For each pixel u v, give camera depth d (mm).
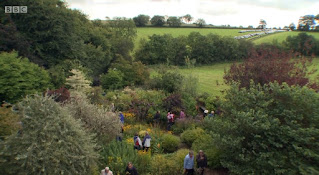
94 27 40875
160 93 19141
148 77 25984
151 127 14289
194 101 18109
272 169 6953
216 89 27625
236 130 7875
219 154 8867
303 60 12703
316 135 6734
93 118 9617
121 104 16234
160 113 15359
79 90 17594
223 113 9242
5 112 8016
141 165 8914
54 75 19234
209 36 50156
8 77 13758
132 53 51812
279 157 6836
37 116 6641
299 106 7285
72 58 27094
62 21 25672
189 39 49656
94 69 32938
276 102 7699
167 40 48312
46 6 24109
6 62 14188
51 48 24797
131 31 54312
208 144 9500
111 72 23375
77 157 6672
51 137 6535
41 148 6398
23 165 5977
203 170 8289
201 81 32344
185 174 8359
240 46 50125
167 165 8648
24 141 6285
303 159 6730
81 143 7125
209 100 18031
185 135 11859
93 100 16375
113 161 8781
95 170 7863
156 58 47219
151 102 16734
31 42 22125
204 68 45031
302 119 7199
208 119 9078
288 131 6742
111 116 10078
